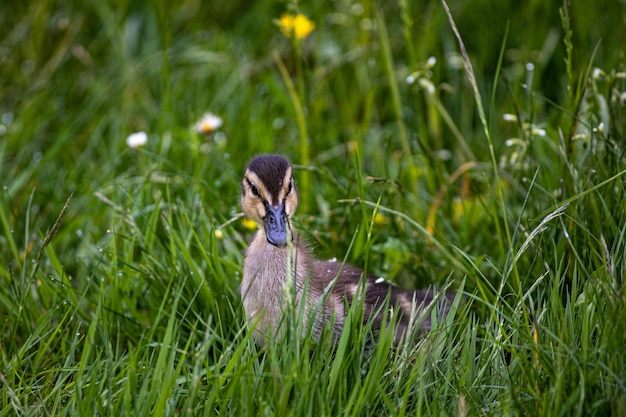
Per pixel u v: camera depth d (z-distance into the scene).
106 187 12.36
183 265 10.18
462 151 13.59
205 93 15.02
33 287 10.38
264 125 13.92
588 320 8.16
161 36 16.05
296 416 7.52
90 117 14.52
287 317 8.17
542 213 9.16
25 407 8.06
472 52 15.63
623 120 11.58
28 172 12.72
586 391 7.61
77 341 9.11
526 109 12.84
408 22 12.89
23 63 15.79
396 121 14.54
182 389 8.34
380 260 11.24
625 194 9.50
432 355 8.38
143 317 10.15
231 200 12.09
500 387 7.93
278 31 16.08
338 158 13.34
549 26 15.33
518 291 9.20
